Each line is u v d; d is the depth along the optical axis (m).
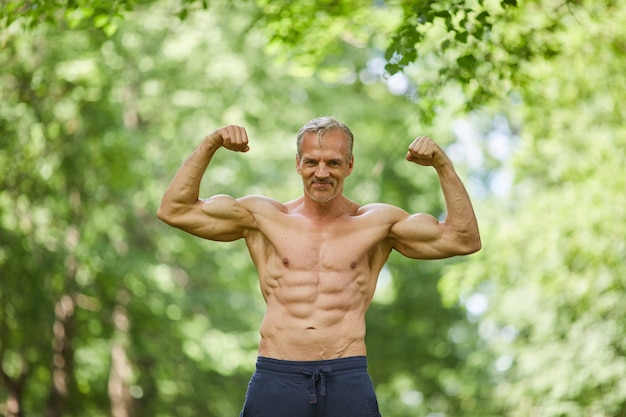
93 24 11.69
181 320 19.98
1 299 16.81
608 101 14.10
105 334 18.83
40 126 16.27
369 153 23.14
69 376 18.47
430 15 9.70
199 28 19.12
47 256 17.02
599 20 11.80
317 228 5.93
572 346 15.64
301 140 5.77
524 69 11.70
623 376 15.09
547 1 11.95
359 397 5.73
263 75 20.25
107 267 17.97
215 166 21.39
